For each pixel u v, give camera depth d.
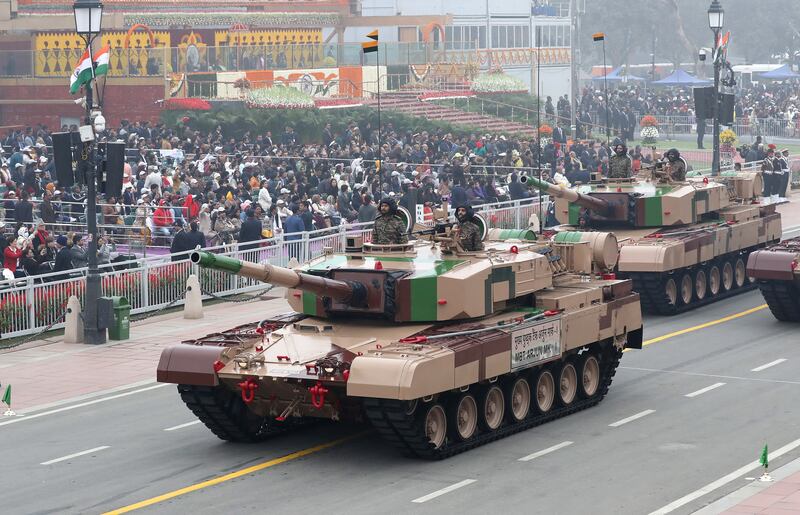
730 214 96.81
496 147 147.50
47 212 104.06
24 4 184.12
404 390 49.06
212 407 53.94
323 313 57.25
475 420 54.72
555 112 196.00
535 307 61.00
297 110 161.50
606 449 53.84
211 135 147.50
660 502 46.03
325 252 59.66
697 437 55.47
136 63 165.38
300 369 51.59
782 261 79.75
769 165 141.25
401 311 55.84
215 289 92.38
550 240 67.62
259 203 102.88
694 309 90.25
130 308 81.56
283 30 194.62
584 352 62.50
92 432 58.03
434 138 147.00
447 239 58.75
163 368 53.44
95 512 46.00
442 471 50.84
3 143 150.88
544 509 45.47
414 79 186.62
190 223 93.94
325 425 59.38
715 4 115.81
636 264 83.38
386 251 58.75
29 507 46.72
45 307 80.81
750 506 44.53
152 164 125.81
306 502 46.84
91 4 77.88
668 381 67.00
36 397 65.00
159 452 54.50
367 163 127.38
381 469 51.31
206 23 182.75
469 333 54.88
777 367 69.75
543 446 54.62
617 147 94.19
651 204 89.94
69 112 170.25
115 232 106.25
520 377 57.31
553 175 123.31
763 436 55.31
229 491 48.41
